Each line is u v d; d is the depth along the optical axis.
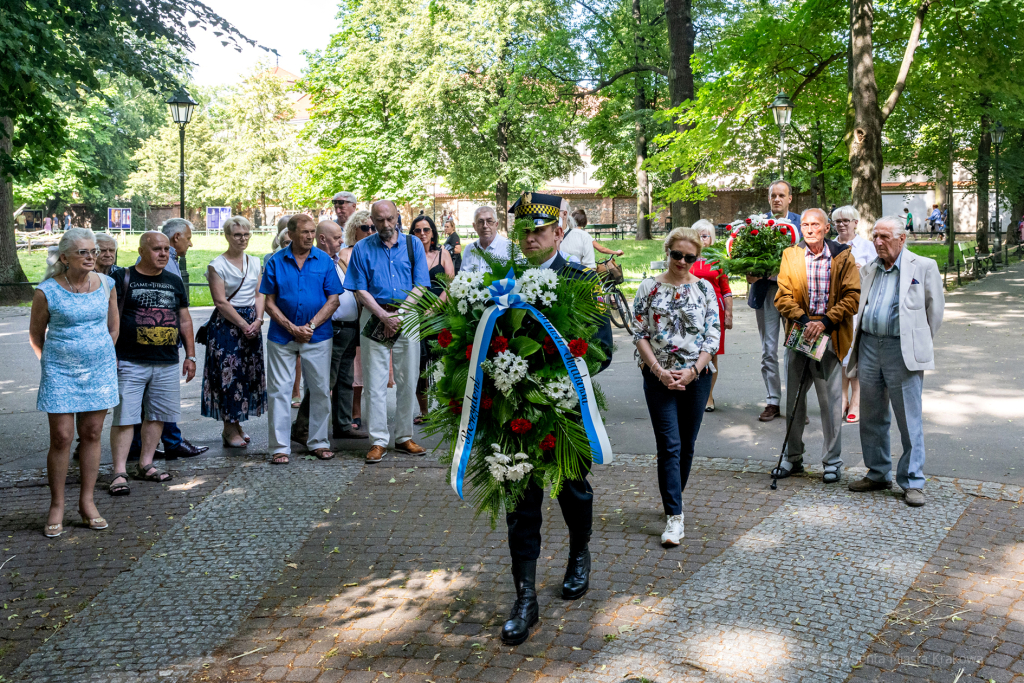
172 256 6.97
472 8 31.73
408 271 6.86
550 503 5.57
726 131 20.25
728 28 26.08
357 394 8.13
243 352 7.19
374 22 36.38
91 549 5.01
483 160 34.66
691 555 4.65
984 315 13.66
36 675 3.62
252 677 3.55
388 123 37.19
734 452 6.71
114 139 61.25
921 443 5.35
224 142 63.84
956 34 17.14
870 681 3.36
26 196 41.66
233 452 7.21
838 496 5.56
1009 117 20.64
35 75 8.17
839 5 18.44
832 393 5.79
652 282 4.89
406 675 3.52
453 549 4.87
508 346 3.75
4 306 19.92
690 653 3.61
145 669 3.65
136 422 6.16
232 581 4.54
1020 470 5.92
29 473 6.63
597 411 3.79
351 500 5.78
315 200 41.56
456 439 3.90
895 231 5.34
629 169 42.66
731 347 11.84
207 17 10.08
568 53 28.86
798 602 4.05
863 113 15.70
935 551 4.59
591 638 3.78
